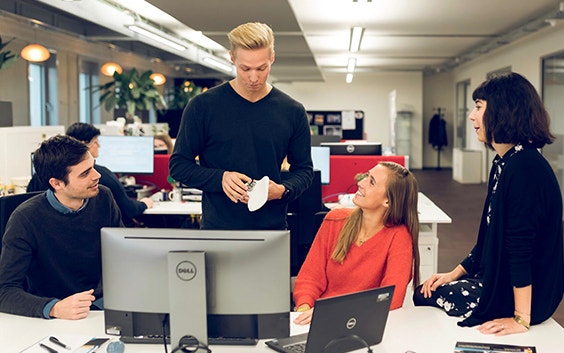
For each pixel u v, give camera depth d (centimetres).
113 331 181
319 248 242
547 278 207
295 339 193
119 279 177
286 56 1034
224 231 172
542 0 729
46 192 239
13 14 697
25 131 483
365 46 1160
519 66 1061
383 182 228
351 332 171
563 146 857
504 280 206
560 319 436
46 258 234
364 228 235
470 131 1478
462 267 236
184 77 1647
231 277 172
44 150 227
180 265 170
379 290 172
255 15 634
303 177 240
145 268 175
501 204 203
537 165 203
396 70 1648
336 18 844
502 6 764
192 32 1020
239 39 209
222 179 221
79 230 238
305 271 239
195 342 173
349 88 1733
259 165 234
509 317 207
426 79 1747
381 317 176
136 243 174
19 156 478
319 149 518
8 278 224
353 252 233
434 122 1694
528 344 192
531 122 201
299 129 241
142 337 194
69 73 1027
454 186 1289
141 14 873
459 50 1227
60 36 966
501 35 1002
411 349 188
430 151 1767
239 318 174
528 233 201
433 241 418
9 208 270
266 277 172
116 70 1025
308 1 731
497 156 218
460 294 219
